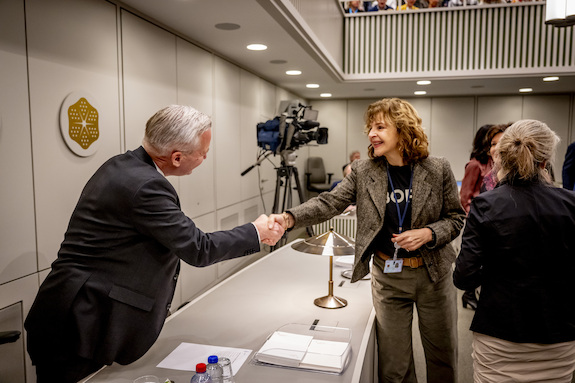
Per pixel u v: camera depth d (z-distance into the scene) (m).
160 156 1.41
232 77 4.62
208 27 3.31
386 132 1.70
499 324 1.44
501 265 1.44
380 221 1.75
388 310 1.80
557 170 7.93
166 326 1.76
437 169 1.74
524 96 7.93
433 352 1.87
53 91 2.20
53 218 2.23
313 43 3.92
